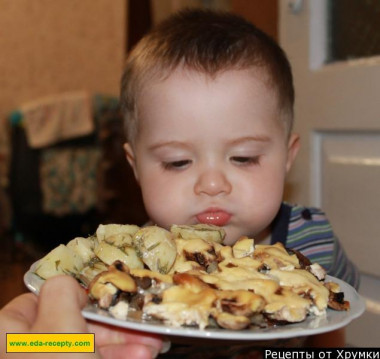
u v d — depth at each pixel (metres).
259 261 0.62
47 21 3.70
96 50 3.83
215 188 0.94
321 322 0.55
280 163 1.03
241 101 0.97
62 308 0.58
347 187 1.34
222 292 0.53
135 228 0.69
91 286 0.57
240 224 0.98
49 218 3.03
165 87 0.99
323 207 1.41
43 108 2.94
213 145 0.96
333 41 1.39
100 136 3.08
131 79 1.10
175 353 0.59
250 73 1.00
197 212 0.96
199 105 0.96
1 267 2.75
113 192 3.16
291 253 0.68
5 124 3.23
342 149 1.36
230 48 1.04
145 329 0.49
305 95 1.43
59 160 2.99
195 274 0.57
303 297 0.57
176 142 0.97
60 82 3.79
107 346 0.59
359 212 1.31
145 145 1.03
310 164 1.43
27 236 3.10
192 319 0.51
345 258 1.24
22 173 2.95
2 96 3.64
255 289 0.55
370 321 1.29
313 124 1.41
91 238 0.69
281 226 1.20
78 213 3.08
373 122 1.25
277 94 1.05
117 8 3.66
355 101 1.30
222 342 0.56
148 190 1.02
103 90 3.87
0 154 3.21
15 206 3.01
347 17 1.36
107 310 0.55
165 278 0.56
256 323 0.53
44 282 0.61
